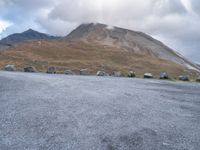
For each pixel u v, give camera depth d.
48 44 167.75
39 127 12.09
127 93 22.69
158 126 13.27
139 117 14.65
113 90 24.08
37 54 135.12
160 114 15.69
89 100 18.19
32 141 10.64
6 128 11.78
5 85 22.23
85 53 160.62
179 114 16.08
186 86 34.75
